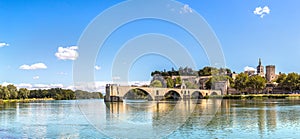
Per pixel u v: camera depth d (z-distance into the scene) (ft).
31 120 141.69
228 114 163.32
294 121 131.44
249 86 489.26
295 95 424.46
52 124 124.26
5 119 148.77
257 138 93.97
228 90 460.14
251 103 284.82
